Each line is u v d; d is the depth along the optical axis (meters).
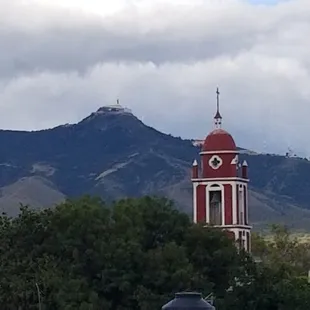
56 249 150.50
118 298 148.38
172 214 158.25
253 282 158.62
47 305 142.38
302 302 159.00
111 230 152.75
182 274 146.50
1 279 144.25
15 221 154.88
